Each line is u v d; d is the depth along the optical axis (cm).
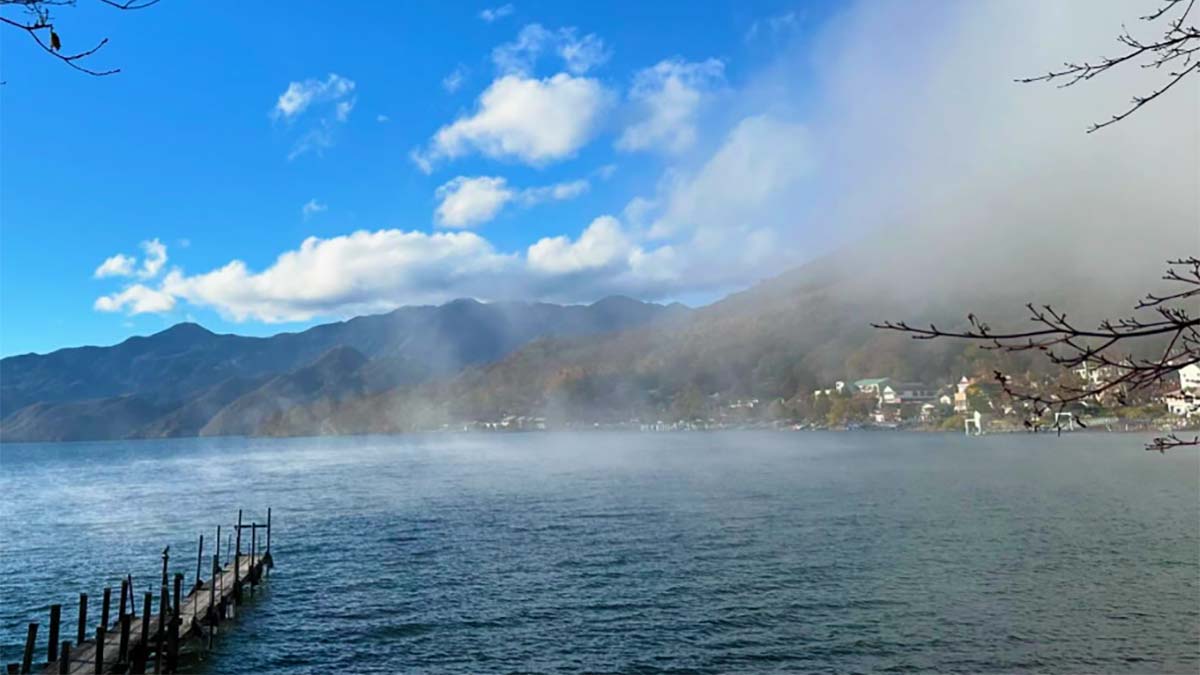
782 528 5100
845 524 5200
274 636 2977
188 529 6191
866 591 3362
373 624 3120
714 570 3872
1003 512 5597
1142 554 3941
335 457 18412
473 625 3062
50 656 2264
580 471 11162
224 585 3559
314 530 5828
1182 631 2692
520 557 4419
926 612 3017
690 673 2475
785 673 2447
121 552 5181
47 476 13888
